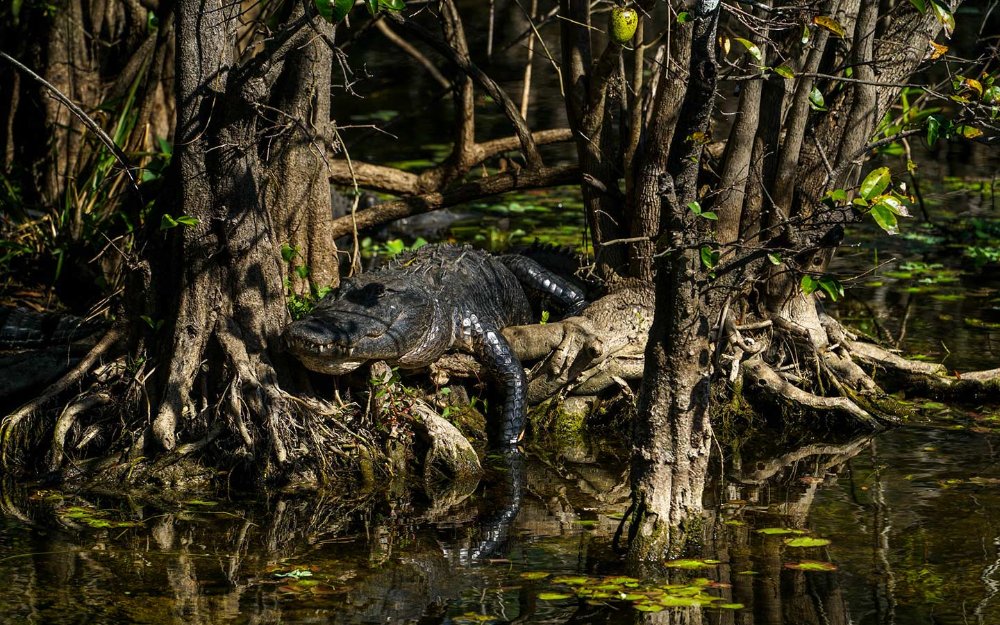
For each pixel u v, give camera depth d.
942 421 10.27
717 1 6.09
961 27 24.86
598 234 10.90
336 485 8.80
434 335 9.88
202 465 8.85
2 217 12.84
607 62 10.35
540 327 10.57
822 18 6.88
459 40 12.03
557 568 6.99
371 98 23.16
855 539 7.41
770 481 8.72
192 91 8.74
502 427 9.98
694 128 6.39
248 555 7.24
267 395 8.91
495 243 15.45
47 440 9.23
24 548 7.34
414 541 7.52
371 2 7.04
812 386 10.72
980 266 14.71
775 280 10.68
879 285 13.98
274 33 9.31
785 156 10.21
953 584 6.67
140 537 7.59
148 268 9.29
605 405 10.53
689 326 6.88
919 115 11.60
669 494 7.16
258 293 9.16
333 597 6.55
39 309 11.82
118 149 9.16
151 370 9.20
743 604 6.42
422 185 12.80
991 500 8.13
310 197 10.38
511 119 11.95
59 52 13.37
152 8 13.82
